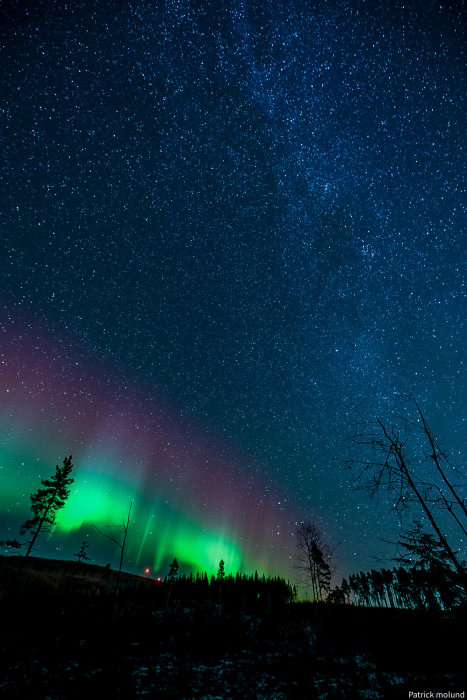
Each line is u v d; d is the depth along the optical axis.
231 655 16.42
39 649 15.23
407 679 11.60
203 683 12.15
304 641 18.98
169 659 15.13
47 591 25.30
